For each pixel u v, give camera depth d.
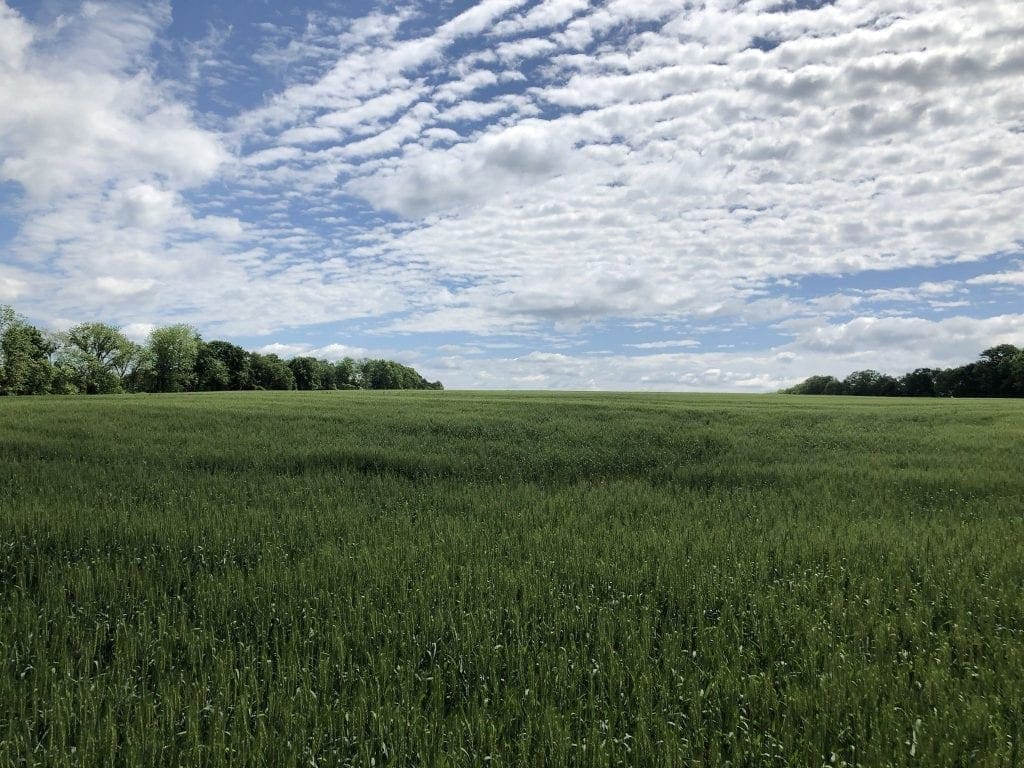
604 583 8.36
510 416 31.53
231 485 15.43
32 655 6.50
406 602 7.62
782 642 6.77
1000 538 11.03
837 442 25.16
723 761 4.90
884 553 10.03
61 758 4.76
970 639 6.74
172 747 4.93
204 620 7.25
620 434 25.98
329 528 11.38
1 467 16.81
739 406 41.59
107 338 91.69
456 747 4.95
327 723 5.25
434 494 14.63
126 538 10.57
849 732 5.16
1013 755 4.84
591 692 5.58
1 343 76.69
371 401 41.84
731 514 12.90
